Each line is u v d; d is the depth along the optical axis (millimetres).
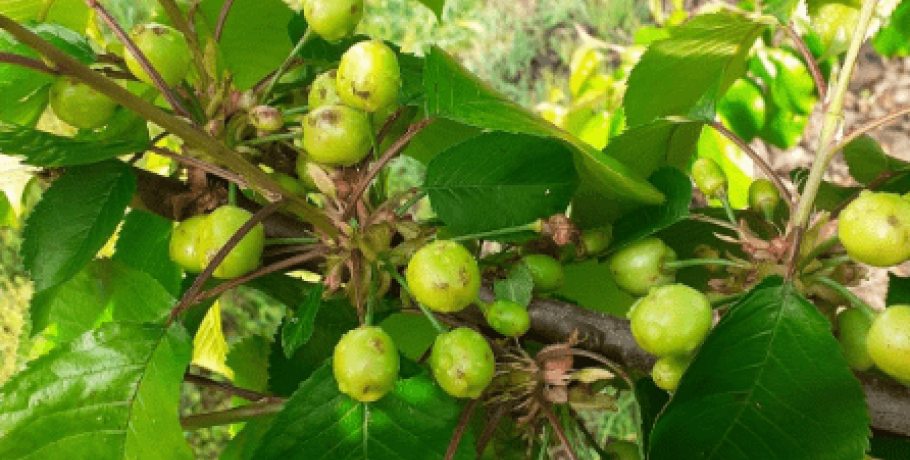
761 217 205
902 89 689
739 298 173
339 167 181
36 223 170
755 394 155
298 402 163
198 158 182
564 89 858
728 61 250
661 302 166
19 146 157
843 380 152
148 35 176
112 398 158
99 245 170
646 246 199
